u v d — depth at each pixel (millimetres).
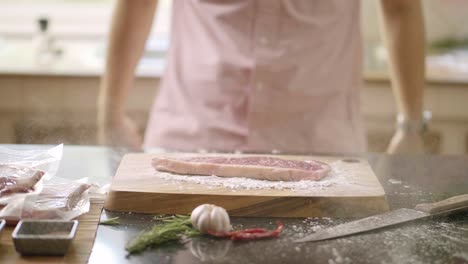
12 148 1334
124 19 1722
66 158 1336
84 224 997
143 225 1004
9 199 1010
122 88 1764
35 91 2537
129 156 1287
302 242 941
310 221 1038
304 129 1674
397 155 1425
